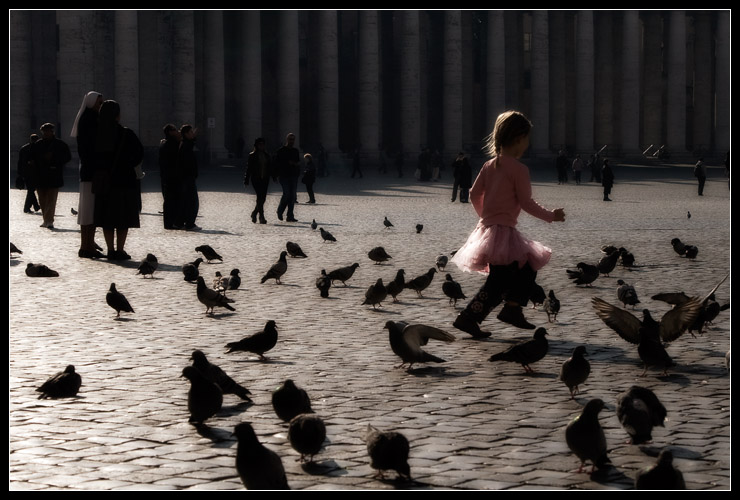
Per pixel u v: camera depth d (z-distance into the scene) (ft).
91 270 72.69
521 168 46.11
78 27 245.04
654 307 57.31
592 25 339.77
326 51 297.53
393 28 337.72
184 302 58.08
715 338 46.57
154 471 26.99
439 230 109.29
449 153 314.35
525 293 47.09
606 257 71.00
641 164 339.77
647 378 38.32
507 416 32.63
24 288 63.26
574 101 363.97
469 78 345.31
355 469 27.07
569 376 34.71
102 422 31.89
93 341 45.75
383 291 55.42
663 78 376.68
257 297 60.34
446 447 29.17
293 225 114.32
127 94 251.39
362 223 118.52
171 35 274.98
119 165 79.00
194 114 273.95
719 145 358.43
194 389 30.99
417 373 39.01
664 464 22.34
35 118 269.85
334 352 43.27
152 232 102.73
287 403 30.01
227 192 181.27
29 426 31.40
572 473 26.81
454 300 58.54
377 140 304.71
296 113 290.15
